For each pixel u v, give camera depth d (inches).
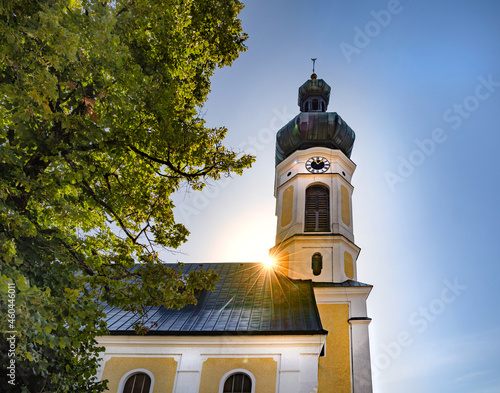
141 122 464.1
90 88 426.0
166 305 478.9
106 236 526.9
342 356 904.3
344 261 1086.4
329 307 975.0
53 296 397.1
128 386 793.6
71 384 451.8
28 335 350.3
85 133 405.4
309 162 1229.1
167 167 546.0
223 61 558.9
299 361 778.2
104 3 430.9
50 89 352.5
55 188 390.9
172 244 552.4
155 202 546.9
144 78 427.8
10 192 353.1
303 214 1153.4
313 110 1430.9
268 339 802.2
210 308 906.1
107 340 829.2
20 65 355.9
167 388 781.3
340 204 1162.0
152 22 468.8
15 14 359.9
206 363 797.2
